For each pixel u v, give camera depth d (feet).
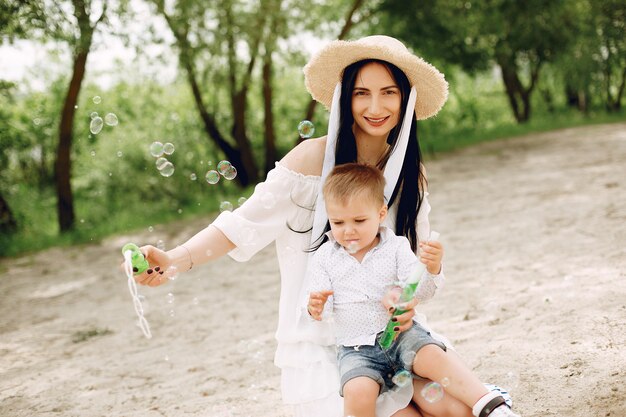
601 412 8.82
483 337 12.65
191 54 37.27
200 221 36.88
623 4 57.57
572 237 19.92
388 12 49.52
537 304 14.02
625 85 68.74
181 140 50.03
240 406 11.24
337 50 8.28
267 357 13.78
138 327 17.26
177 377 13.14
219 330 16.20
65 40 30.07
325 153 8.39
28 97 48.47
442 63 55.21
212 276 22.70
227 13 36.76
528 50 57.82
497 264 18.34
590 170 33.04
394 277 7.66
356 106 8.30
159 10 33.63
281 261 8.40
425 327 7.98
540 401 9.52
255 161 50.01
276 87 55.06
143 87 51.65
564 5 54.44
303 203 8.34
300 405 7.83
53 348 16.12
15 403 12.52
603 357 10.58
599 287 14.33
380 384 7.34
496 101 80.48
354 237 7.57
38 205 44.32
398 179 8.45
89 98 50.14
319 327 8.00
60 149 36.63
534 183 32.01
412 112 8.28
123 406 11.88
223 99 50.96
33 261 30.35
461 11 50.16
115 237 34.96
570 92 73.56
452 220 26.13
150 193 46.75
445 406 7.39
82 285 23.98
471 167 41.83
